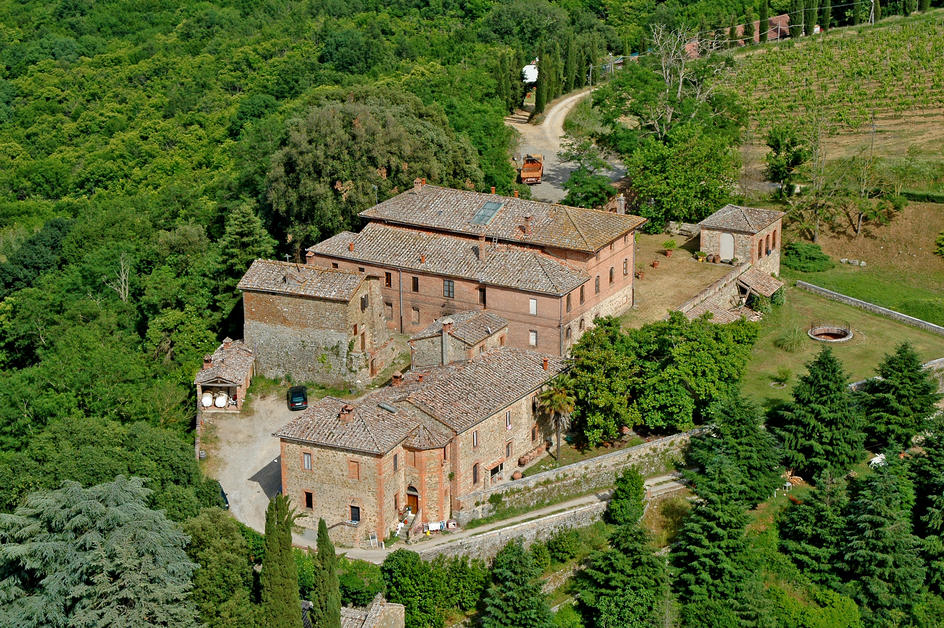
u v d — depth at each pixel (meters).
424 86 170.75
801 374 105.94
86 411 103.31
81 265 133.88
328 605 72.88
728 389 95.06
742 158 151.00
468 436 85.19
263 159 138.88
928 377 101.31
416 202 117.44
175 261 124.88
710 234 124.50
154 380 108.44
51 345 123.31
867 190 139.12
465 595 80.62
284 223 129.75
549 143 162.25
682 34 158.00
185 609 73.38
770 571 87.75
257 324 106.25
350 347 103.31
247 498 89.25
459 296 107.44
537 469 91.69
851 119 160.00
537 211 111.81
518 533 84.56
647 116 142.12
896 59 176.75
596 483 91.06
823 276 130.00
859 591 86.38
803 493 92.75
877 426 96.38
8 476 82.31
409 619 79.00
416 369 97.56
